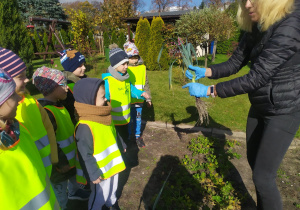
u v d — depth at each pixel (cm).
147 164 315
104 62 1298
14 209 92
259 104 177
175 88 714
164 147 360
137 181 280
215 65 230
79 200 247
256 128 206
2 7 686
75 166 214
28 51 750
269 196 183
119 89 290
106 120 188
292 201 248
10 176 92
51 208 111
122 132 314
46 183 114
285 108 168
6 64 129
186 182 273
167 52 1031
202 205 241
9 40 703
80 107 178
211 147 359
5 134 91
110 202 211
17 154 97
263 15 153
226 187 256
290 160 323
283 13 148
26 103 145
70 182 236
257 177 185
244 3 172
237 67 222
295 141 368
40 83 187
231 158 328
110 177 197
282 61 149
